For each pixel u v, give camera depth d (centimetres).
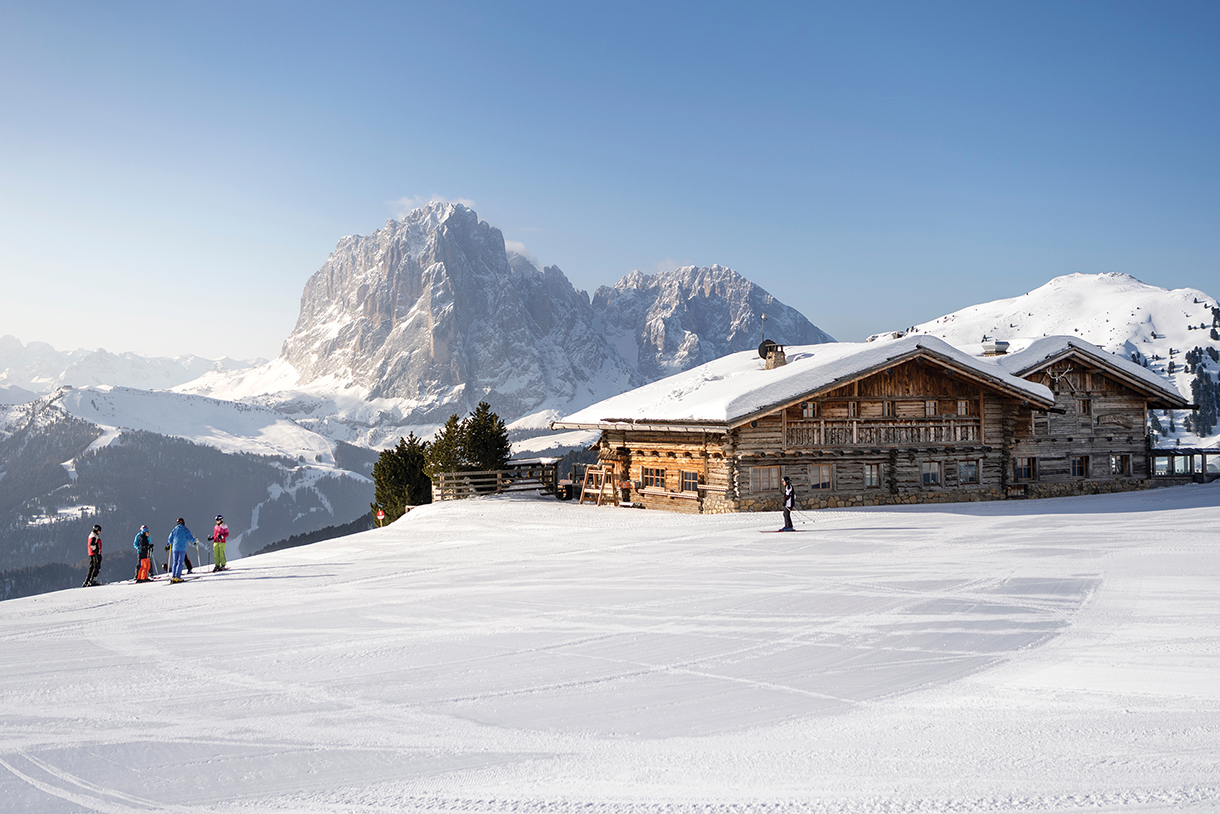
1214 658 1093
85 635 1566
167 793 767
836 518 3005
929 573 1842
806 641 1273
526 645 1305
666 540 2634
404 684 1106
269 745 886
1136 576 1712
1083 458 4184
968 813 659
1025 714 895
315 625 1541
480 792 741
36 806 746
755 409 3186
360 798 737
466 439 4462
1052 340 4141
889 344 3528
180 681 1170
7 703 1085
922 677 1057
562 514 3531
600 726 912
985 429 3778
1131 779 714
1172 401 4309
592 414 4284
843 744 827
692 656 1205
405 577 2122
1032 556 2041
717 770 772
